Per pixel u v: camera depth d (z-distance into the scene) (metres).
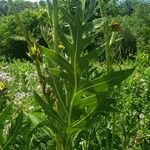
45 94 0.84
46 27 0.94
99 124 1.17
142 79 2.01
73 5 0.82
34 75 2.79
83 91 0.80
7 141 0.92
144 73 2.14
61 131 0.84
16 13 0.85
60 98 0.82
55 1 0.83
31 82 2.76
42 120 0.91
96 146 1.18
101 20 0.78
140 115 1.74
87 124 0.83
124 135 1.24
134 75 2.09
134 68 0.76
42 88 0.84
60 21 0.90
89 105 0.82
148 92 1.83
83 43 0.79
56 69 0.80
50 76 0.81
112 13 1.35
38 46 0.83
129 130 1.34
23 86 2.74
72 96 0.81
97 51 0.79
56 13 0.83
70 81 0.80
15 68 4.23
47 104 0.81
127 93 1.87
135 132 1.36
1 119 0.92
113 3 1.34
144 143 1.35
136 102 1.82
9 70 4.18
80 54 0.79
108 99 0.86
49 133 0.89
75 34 0.79
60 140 0.84
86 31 0.79
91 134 1.14
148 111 1.81
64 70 0.85
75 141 1.08
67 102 0.82
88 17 0.83
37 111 0.93
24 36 0.84
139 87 1.92
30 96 2.18
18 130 0.92
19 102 1.95
